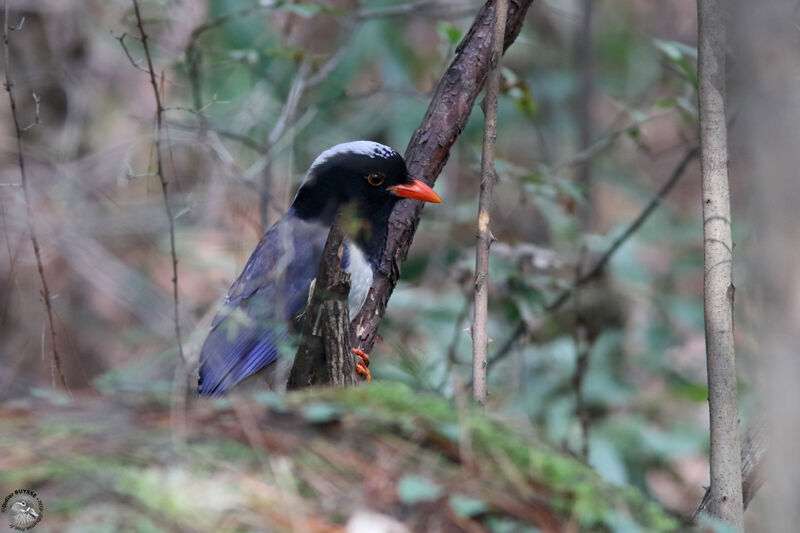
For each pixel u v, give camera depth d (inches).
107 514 196.9
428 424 224.1
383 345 490.6
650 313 549.3
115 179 531.5
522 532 204.8
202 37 578.9
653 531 215.3
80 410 233.1
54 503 198.7
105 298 557.6
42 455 212.1
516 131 683.4
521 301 455.5
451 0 604.7
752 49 234.1
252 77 570.3
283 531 197.0
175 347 339.6
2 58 594.9
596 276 469.1
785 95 229.9
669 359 592.7
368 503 205.6
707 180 274.8
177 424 223.9
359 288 398.6
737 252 500.1
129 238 512.7
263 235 428.8
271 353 383.2
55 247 484.7
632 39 745.6
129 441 217.9
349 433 223.1
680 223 609.3
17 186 390.3
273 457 214.5
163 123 424.5
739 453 267.3
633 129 470.6
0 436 219.6
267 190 502.3
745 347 491.2
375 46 629.6
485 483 213.5
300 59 504.1
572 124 678.5
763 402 239.0
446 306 512.7
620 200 745.6
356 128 631.2
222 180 480.7
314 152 609.3
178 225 500.1
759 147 233.0
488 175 315.6
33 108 590.6
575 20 670.5
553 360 495.2
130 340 404.2
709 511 268.4
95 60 613.6
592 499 214.4
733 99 327.6
